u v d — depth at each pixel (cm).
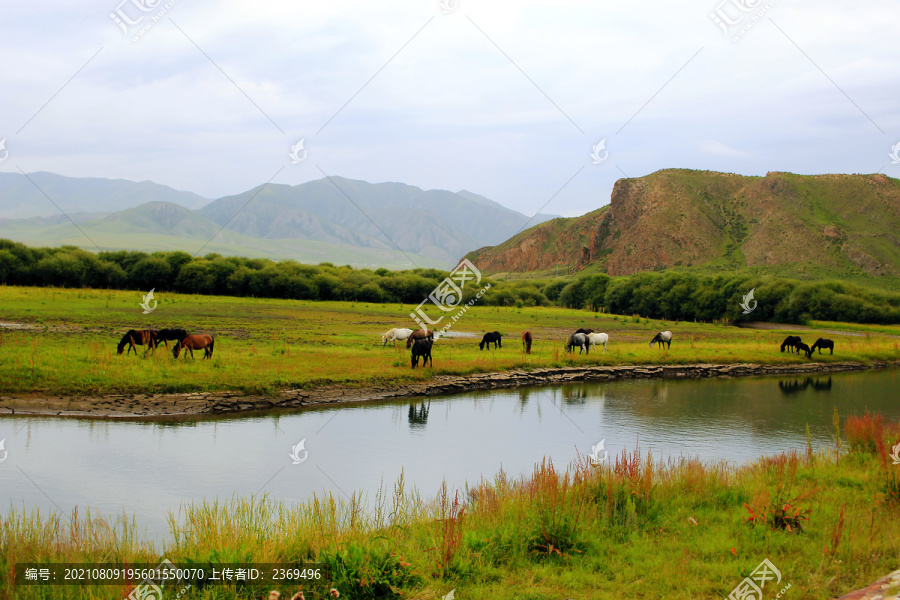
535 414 2353
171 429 1841
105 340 3011
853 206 15288
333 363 2750
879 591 707
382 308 6988
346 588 720
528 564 824
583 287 10419
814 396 2997
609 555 854
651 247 16238
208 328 3956
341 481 1422
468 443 1855
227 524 860
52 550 791
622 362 3666
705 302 8381
